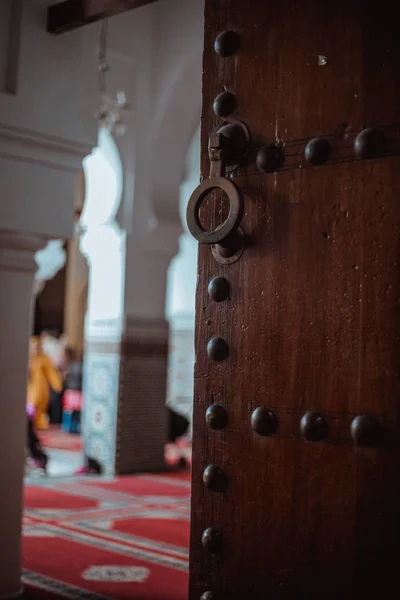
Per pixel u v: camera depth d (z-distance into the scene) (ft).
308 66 5.55
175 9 21.33
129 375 22.03
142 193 22.03
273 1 5.81
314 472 5.25
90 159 22.77
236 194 5.53
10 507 10.34
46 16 10.37
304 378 5.37
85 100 13.14
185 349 31.35
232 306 5.83
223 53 6.03
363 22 5.27
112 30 20.62
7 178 10.06
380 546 4.89
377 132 5.09
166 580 11.35
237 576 5.63
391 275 4.98
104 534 14.37
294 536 5.33
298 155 5.55
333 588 5.10
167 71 21.43
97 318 22.75
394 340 4.93
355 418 5.00
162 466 22.74
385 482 4.89
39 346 28.30
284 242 5.56
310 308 5.37
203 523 5.87
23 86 10.09
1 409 10.30
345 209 5.25
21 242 10.38
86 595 10.52
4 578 10.22
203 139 6.17
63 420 34.22
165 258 22.74
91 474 22.00
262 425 5.44
